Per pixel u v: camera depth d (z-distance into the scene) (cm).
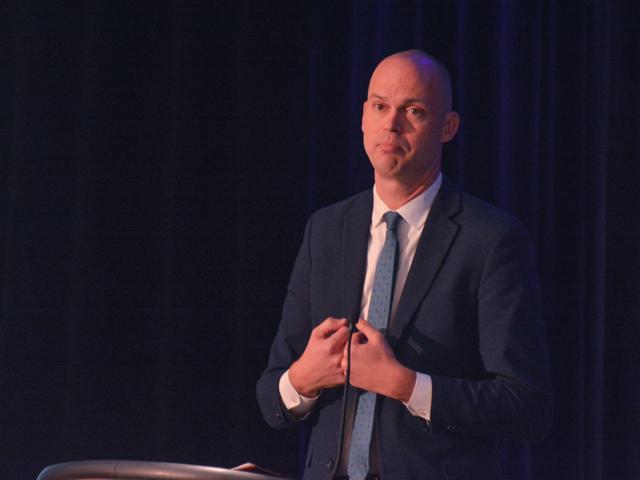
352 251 677
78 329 1095
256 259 1102
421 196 673
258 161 1116
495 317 621
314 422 660
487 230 644
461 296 633
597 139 1155
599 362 1127
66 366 1102
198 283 1105
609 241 1153
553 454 1102
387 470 608
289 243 1105
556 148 1157
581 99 1162
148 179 1121
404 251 664
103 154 1118
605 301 1147
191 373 1093
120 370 1095
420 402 590
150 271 1111
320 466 634
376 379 592
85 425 1086
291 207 1109
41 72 1135
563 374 1116
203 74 1131
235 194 1116
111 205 1114
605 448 1128
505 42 1157
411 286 640
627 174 1156
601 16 1173
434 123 655
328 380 609
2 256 1127
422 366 622
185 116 1121
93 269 1104
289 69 1127
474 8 1149
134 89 1130
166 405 1086
